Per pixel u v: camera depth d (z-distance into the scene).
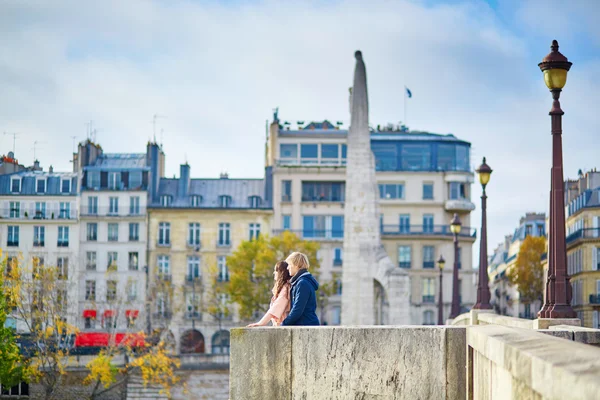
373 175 58.47
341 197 95.75
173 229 92.81
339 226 95.12
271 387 10.64
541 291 96.94
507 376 6.92
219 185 97.12
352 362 10.54
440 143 100.19
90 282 91.38
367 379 10.52
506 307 125.50
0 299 48.59
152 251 92.31
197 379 64.75
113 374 56.75
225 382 65.00
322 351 10.56
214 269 86.19
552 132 19.62
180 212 93.06
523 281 97.75
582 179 74.62
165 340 68.50
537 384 5.63
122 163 96.44
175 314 86.12
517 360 6.30
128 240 92.00
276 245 83.50
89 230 92.00
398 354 10.49
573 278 74.56
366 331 10.56
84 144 95.00
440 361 10.41
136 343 62.75
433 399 10.40
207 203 95.00
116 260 91.81
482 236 35.91
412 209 98.56
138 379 62.41
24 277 60.06
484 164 36.16
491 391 7.86
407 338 10.49
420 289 97.31
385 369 10.51
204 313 90.06
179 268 92.50
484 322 23.83
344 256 58.00
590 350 5.56
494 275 148.50
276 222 94.56
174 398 63.78
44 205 91.75
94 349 75.19
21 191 91.94
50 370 54.59
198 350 89.62
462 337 10.41
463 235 98.88
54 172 93.12
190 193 95.44
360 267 57.66
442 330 10.45
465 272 98.69
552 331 12.47
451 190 98.75
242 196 96.06
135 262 91.88
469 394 9.84
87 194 92.19
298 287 12.31
